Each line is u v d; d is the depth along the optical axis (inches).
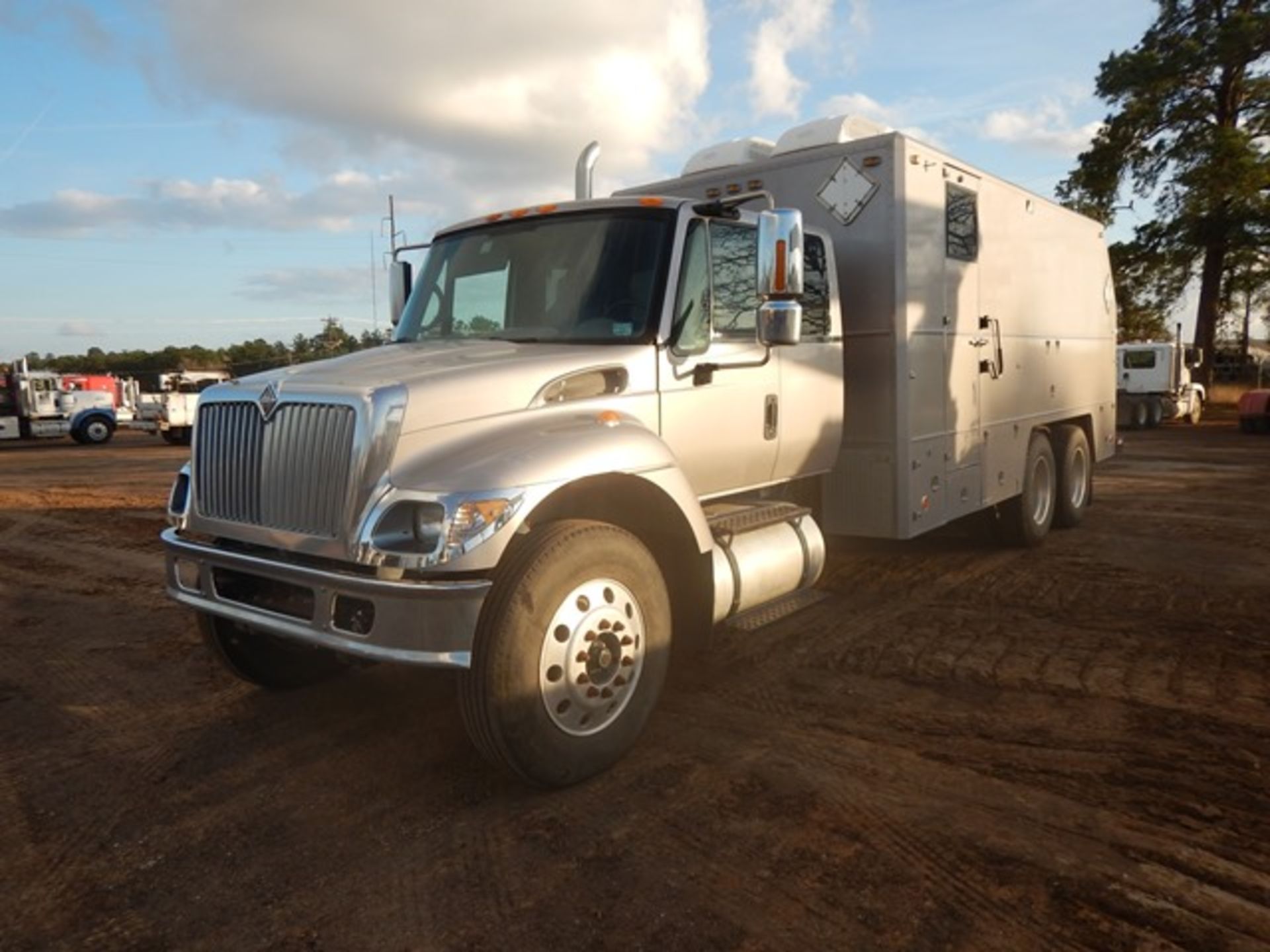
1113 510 442.9
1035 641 228.8
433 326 211.6
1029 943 110.5
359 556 142.8
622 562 157.8
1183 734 170.2
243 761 170.9
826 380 232.4
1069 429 381.1
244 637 194.4
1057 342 362.9
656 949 111.5
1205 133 1305.4
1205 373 1380.4
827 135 259.3
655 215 189.6
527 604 143.7
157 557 384.8
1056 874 125.0
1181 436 943.0
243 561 158.7
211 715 194.5
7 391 1354.6
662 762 163.5
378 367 166.4
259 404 160.1
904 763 161.0
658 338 182.1
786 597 214.2
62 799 157.6
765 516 209.0
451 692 203.0
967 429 289.0
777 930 114.5
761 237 173.8
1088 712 181.9
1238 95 1316.4
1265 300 1536.7
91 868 134.8
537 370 164.9
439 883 127.5
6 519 523.2
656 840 137.1
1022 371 330.3
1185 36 1312.7
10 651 248.4
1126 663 210.5
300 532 153.1
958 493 284.2
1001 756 162.7
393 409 145.9
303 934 117.0
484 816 146.2
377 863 133.6
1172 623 241.3
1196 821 138.8
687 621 187.2
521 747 144.3
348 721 188.5
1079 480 389.4
